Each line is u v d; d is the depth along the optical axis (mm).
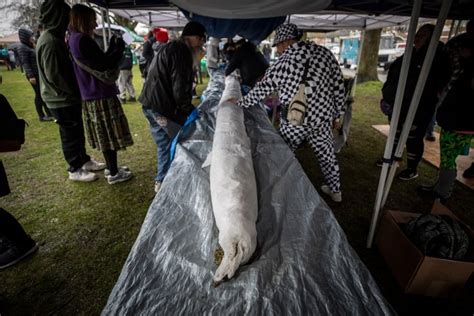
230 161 1303
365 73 8859
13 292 1456
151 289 768
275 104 3918
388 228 1663
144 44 5992
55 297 1436
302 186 1257
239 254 826
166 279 799
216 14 3115
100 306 1394
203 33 1962
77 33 1974
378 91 7562
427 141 3848
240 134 1671
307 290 768
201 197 1162
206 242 931
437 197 2219
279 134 2127
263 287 771
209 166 1415
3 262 1589
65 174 2727
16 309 1368
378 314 715
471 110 1864
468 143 1988
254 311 707
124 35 7066
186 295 752
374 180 2799
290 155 1575
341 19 5520
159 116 2051
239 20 4754
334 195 2322
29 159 3039
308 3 2779
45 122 4328
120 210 2178
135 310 710
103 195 2383
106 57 2080
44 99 2213
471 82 1844
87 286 1505
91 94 2154
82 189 2469
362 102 6527
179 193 1199
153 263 851
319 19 5617
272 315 700
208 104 2701
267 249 905
